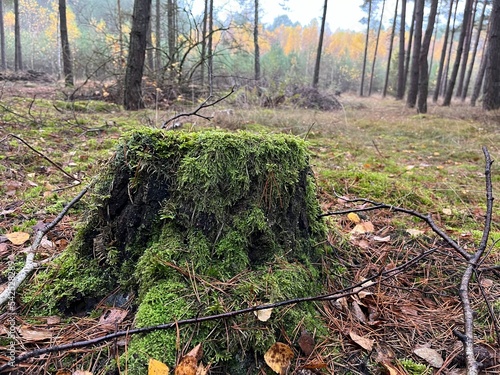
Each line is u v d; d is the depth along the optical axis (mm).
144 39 7195
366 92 40344
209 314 1315
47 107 6359
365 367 1351
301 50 53500
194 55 11289
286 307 1437
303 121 6918
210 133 1605
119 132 4934
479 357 1398
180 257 1483
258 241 1604
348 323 1584
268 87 11164
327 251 1977
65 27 11328
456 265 2068
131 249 1561
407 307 1737
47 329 1379
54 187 2885
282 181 1640
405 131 7426
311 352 1363
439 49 51812
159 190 1551
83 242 1614
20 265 1707
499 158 4984
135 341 1256
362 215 2777
